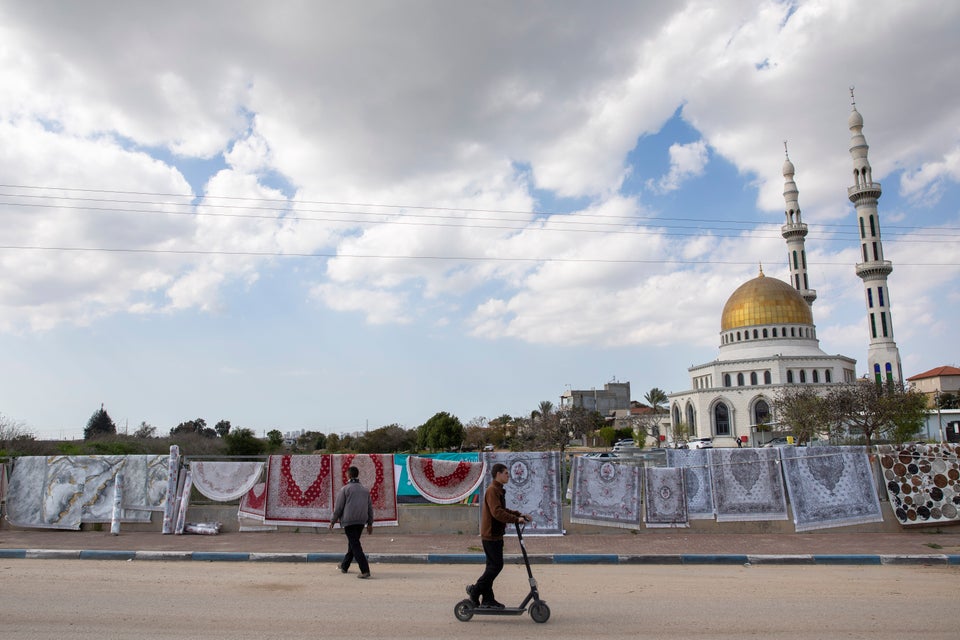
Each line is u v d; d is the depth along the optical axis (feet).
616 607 30.71
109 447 127.44
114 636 25.32
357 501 38.55
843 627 27.02
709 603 31.53
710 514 55.93
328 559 44.73
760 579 38.24
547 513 54.85
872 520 55.72
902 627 27.02
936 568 42.37
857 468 56.95
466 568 42.45
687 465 57.77
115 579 36.91
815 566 43.52
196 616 28.48
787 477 56.18
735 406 257.75
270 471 56.39
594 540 51.88
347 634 25.81
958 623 27.68
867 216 258.16
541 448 269.23
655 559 44.75
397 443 258.78
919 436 202.80
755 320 277.23
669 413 329.11
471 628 26.86
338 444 266.57
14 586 34.68
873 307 255.91
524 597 33.04
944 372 342.85
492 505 28.45
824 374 257.75
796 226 303.27
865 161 259.80
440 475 56.24
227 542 50.24
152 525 56.13
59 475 57.36
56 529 56.29
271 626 26.91
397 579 37.88
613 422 424.05
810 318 279.49
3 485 57.77
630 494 55.98
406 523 55.26
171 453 55.88
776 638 25.41
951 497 55.93
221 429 304.09
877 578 38.52
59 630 26.07
